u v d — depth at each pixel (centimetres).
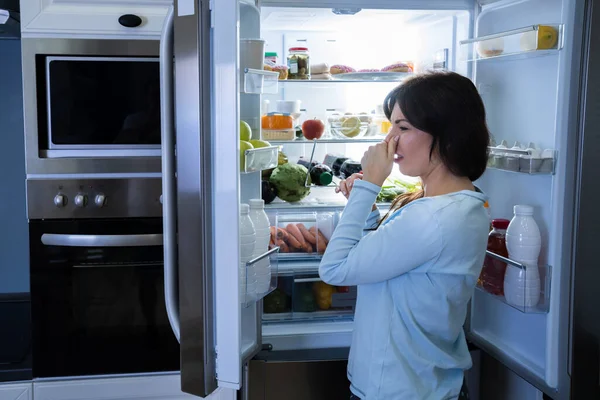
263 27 221
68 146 186
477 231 130
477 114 133
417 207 131
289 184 196
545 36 147
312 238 202
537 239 160
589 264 147
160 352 194
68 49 180
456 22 193
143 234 187
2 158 235
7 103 232
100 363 192
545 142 162
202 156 128
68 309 189
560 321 155
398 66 201
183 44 127
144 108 186
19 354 197
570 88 146
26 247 240
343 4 180
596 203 145
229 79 126
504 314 187
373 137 207
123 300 191
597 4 139
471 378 202
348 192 163
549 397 167
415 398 135
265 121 200
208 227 131
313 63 230
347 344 204
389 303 138
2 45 230
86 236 183
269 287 169
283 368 190
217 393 192
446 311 133
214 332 134
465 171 135
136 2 183
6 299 240
